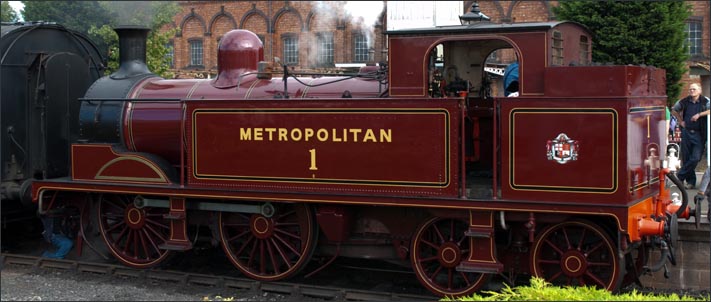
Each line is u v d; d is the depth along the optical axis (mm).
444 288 7867
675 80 17875
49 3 20203
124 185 9195
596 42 17609
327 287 8164
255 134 8391
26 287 8680
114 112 9578
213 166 8648
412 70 7656
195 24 28484
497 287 8180
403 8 25250
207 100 8664
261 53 9664
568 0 18312
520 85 7277
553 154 7047
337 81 8602
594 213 6879
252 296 8344
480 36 7383
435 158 7453
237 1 28031
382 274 9266
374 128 7730
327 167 7996
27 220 11602
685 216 7844
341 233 8164
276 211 8523
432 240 8086
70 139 10703
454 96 7969
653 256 8555
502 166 7262
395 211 8125
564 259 7410
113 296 8266
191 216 9172
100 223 9672
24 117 10422
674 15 17672
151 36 18734
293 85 8820
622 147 6789
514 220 7344
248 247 9164
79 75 10828
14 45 10305
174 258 10180
